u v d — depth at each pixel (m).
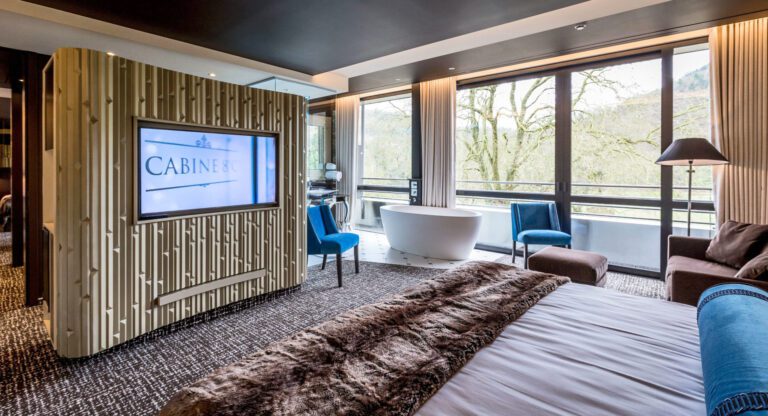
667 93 4.11
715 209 3.77
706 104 4.08
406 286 3.95
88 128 2.31
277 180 3.50
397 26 3.61
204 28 3.63
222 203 3.08
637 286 4.02
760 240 2.83
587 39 4.00
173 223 2.77
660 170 4.23
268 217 3.44
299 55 4.51
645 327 1.51
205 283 2.97
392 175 7.10
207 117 2.94
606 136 4.70
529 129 5.49
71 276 2.29
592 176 4.82
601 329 1.49
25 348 2.54
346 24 3.56
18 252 4.52
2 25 3.16
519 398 1.04
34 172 3.43
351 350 1.28
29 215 3.38
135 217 2.53
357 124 7.17
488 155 5.92
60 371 2.25
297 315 3.16
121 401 1.97
